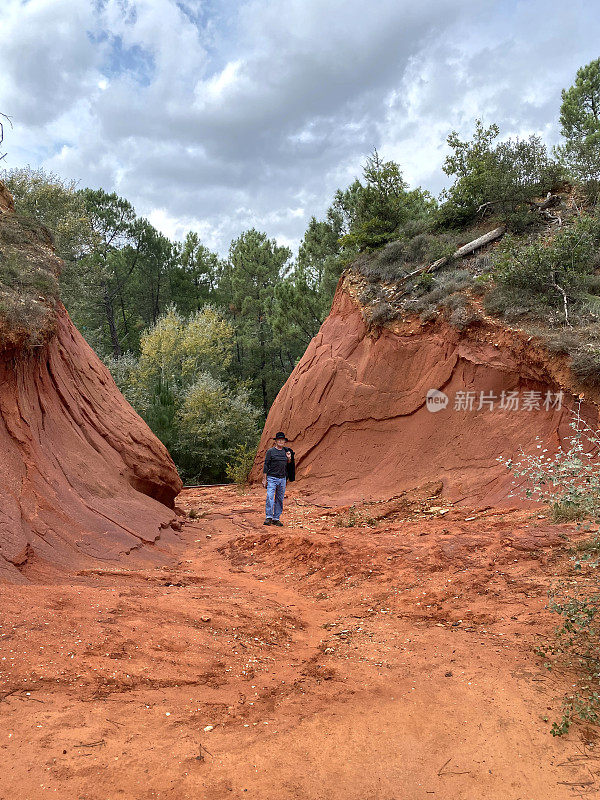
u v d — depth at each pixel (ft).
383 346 46.78
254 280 118.62
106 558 20.31
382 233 62.80
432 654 12.39
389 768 8.11
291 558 23.66
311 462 49.39
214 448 75.00
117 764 7.59
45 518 19.69
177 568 22.40
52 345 28.55
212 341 103.24
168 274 124.57
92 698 9.38
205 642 12.57
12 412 21.67
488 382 36.88
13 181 77.05
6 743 7.77
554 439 30.86
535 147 51.65
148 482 31.89
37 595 13.42
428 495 34.63
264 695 10.46
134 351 125.80
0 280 25.14
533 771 8.09
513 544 19.90
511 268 38.65
